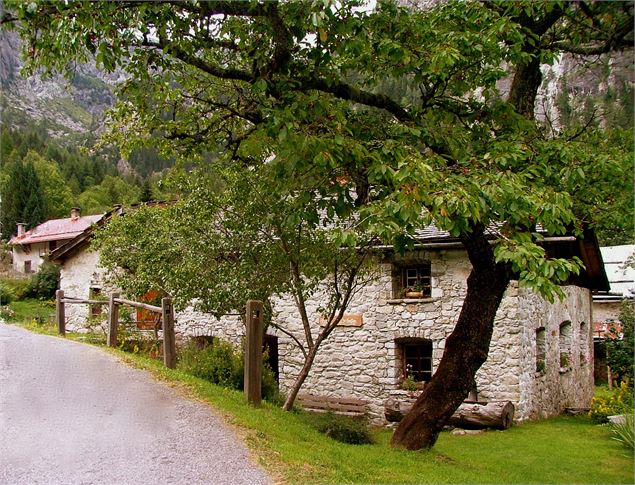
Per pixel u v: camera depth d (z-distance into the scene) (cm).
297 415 875
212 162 948
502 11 762
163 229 1111
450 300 1257
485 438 1052
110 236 1429
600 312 2283
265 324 979
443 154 711
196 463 525
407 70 711
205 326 1552
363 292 1349
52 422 620
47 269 3253
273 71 673
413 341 1320
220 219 947
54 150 7038
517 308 1195
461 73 727
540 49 764
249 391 767
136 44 668
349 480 543
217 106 818
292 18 618
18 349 1003
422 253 1288
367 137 714
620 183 749
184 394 751
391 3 666
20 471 495
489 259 757
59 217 5347
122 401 704
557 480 754
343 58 761
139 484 475
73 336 1271
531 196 584
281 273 930
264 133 722
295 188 723
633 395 1291
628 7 784
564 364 1503
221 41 727
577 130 830
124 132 893
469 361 779
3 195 4944
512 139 707
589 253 1480
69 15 559
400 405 1223
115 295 1107
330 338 1376
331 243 902
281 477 511
